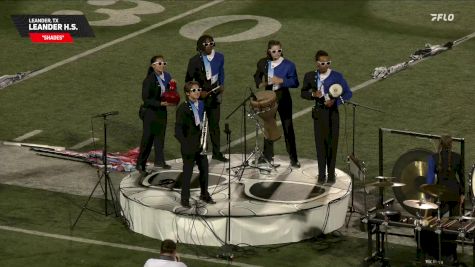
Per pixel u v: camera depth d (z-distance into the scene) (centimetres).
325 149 4894
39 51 7244
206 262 4447
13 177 5400
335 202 4700
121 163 5497
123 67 6931
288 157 5256
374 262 4397
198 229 4572
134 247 4606
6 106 6381
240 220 4544
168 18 7756
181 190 4688
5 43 7381
